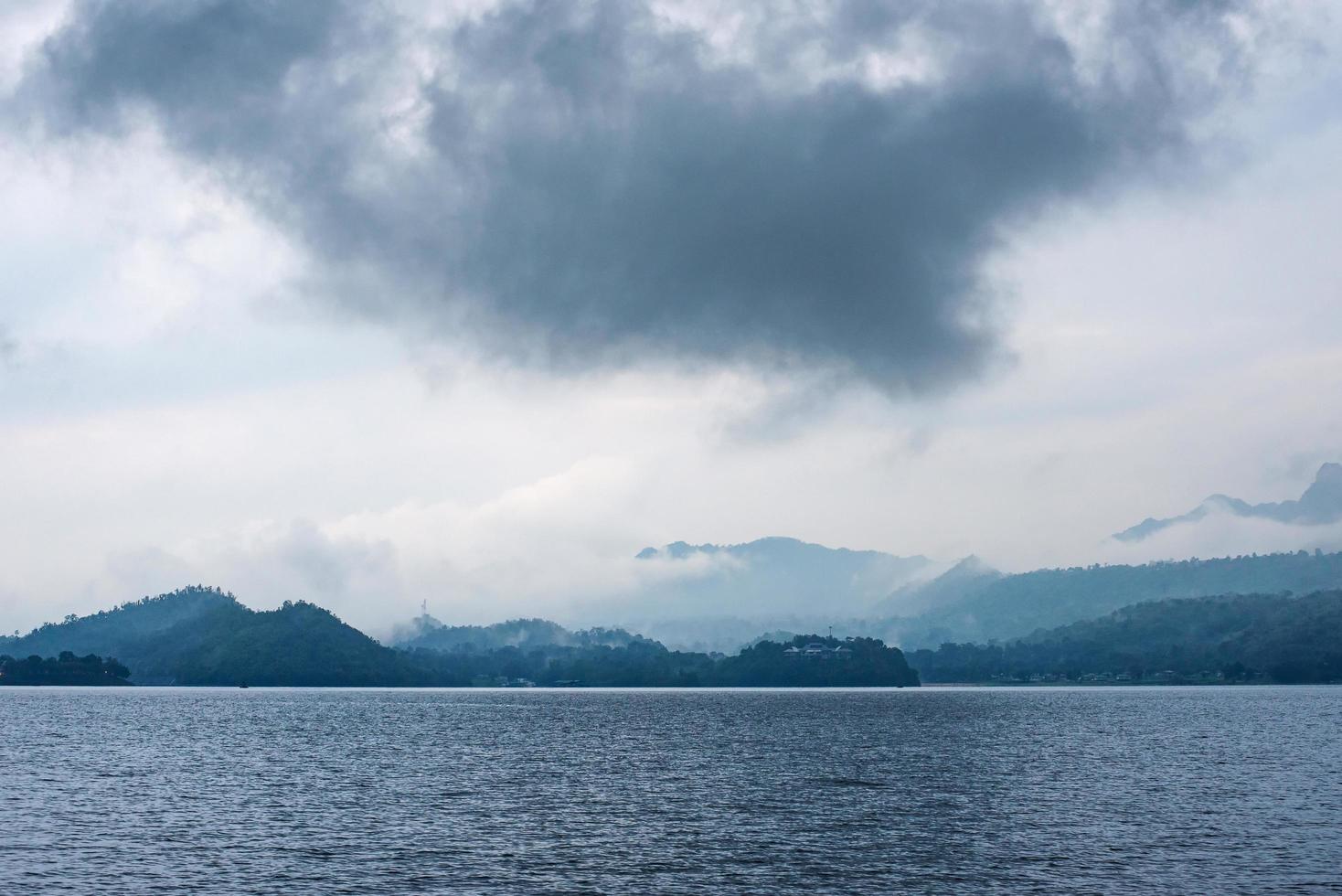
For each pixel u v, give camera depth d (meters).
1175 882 69.75
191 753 157.62
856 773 131.25
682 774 130.00
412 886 69.00
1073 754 154.62
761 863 75.94
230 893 66.81
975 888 68.75
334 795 109.50
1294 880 70.31
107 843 81.94
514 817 95.38
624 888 68.94
